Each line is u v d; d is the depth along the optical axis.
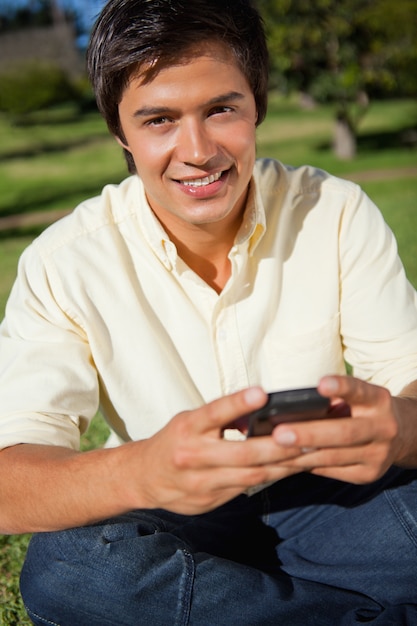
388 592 1.63
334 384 1.18
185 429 1.21
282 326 1.79
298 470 1.28
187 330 1.74
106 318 1.73
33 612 1.56
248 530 1.80
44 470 1.46
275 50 12.23
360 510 1.67
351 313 1.81
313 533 1.72
